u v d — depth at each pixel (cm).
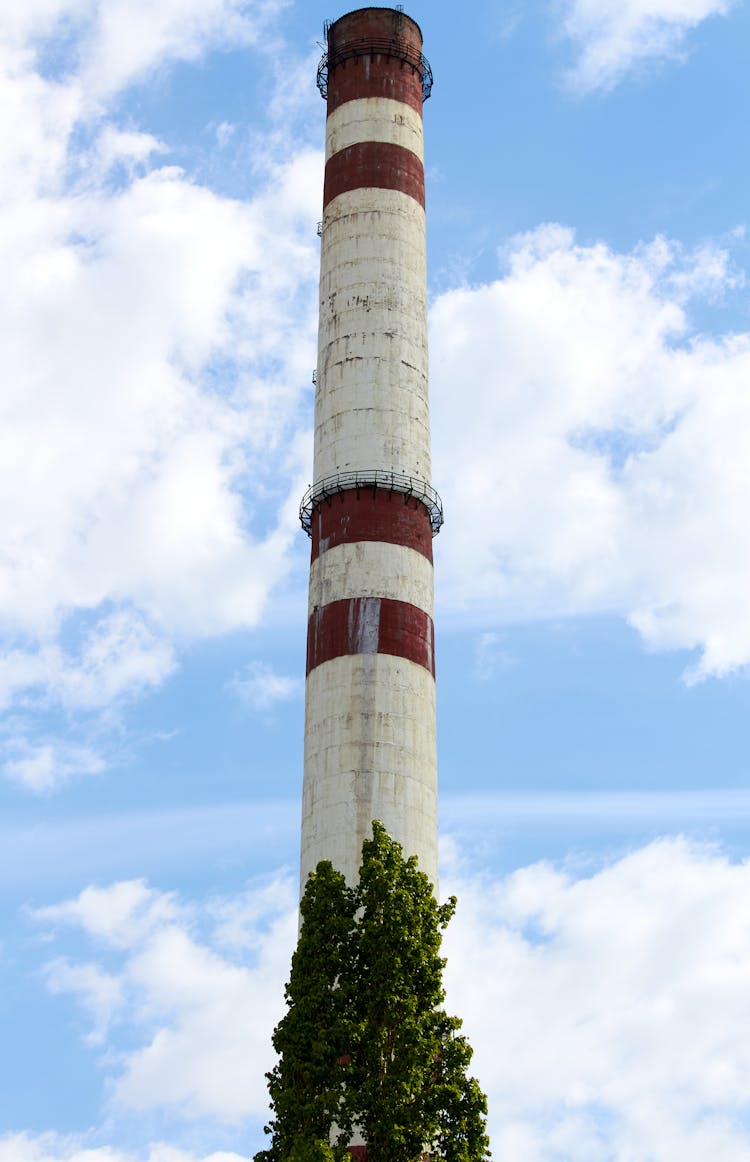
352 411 7475
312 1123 4697
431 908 5081
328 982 4900
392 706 6800
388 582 7069
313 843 6619
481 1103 4775
